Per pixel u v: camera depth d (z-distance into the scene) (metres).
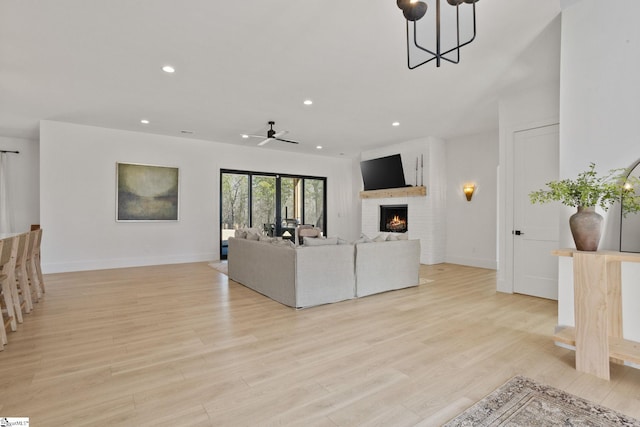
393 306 3.76
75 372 2.16
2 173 6.34
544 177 4.03
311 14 2.54
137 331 2.92
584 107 2.54
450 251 6.95
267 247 4.13
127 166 6.20
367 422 1.65
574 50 2.59
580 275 2.21
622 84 2.37
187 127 5.94
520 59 3.30
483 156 6.37
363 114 5.13
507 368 2.23
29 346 2.58
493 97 4.39
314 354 2.46
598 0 2.47
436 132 6.34
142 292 4.35
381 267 4.36
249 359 2.37
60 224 5.64
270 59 3.29
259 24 2.67
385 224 7.78
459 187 6.78
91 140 5.89
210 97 4.36
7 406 1.77
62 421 1.64
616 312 2.36
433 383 2.03
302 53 3.17
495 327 3.04
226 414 1.72
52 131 5.55
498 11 2.53
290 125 5.80
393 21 2.63
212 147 7.15
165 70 3.52
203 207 7.04
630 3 2.35
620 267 2.35
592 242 2.27
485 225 6.35
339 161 9.21
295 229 7.82
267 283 4.14
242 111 4.97
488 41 2.96
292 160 8.33
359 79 3.79
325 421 1.66
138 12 2.49
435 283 5.00
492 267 6.23
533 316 3.37
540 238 4.11
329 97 4.38
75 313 3.43
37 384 2.00
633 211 2.34
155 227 6.53
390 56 3.23
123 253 6.21
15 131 6.09
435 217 6.76
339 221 9.19
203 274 5.61
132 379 2.07
